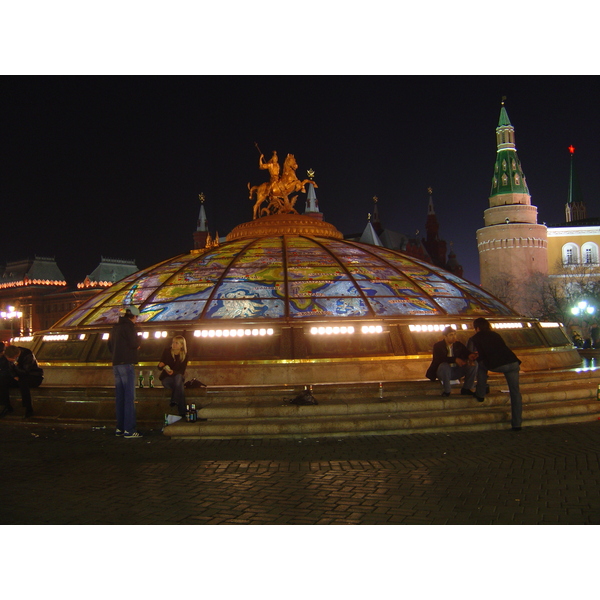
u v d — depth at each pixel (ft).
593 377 50.47
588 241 351.87
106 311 60.29
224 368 48.16
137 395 43.86
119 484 27.04
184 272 63.87
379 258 67.62
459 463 29.91
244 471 28.96
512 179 350.84
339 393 43.57
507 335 57.47
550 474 27.37
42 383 52.47
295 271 61.11
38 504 24.16
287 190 82.43
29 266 432.25
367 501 23.76
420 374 49.42
